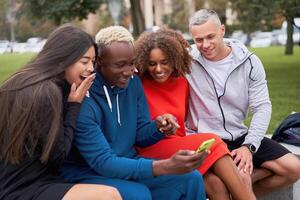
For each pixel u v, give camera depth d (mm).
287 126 4516
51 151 2951
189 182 3318
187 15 57219
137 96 3580
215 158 3404
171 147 3574
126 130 3461
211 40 3883
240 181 3414
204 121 4035
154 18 63688
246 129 4105
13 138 2924
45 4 19578
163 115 3520
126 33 3328
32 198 2920
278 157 3900
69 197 2910
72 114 3072
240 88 3986
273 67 20359
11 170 2980
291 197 4195
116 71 3271
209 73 3957
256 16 22578
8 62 29828
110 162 3123
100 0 20156
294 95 12031
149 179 3350
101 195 2924
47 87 2957
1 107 2982
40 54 3102
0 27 61562
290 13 16062
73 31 3115
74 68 3094
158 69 3676
